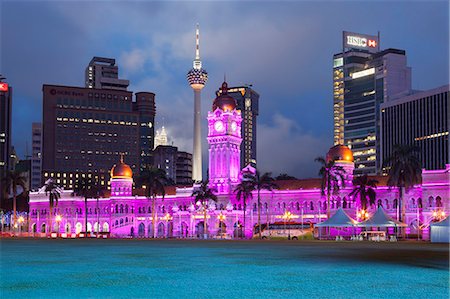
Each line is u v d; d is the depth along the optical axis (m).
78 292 39.12
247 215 199.62
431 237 126.44
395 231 163.25
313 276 48.94
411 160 151.75
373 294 38.38
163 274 50.78
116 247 104.31
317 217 187.62
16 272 52.75
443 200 159.12
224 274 50.69
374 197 165.38
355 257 72.06
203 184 198.25
